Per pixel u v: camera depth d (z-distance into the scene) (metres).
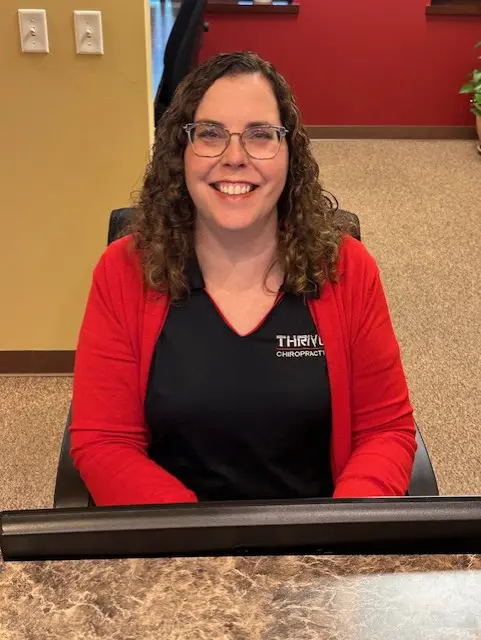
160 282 1.31
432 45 4.84
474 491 2.23
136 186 2.32
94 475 1.30
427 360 2.83
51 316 2.65
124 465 1.29
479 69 4.89
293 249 1.30
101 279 1.35
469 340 2.95
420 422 2.52
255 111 1.23
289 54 4.86
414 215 4.00
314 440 1.38
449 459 2.36
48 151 2.37
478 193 4.29
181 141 1.29
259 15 4.73
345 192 4.25
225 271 1.32
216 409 1.30
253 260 1.31
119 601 0.74
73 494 1.33
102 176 2.41
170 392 1.31
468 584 0.76
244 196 1.26
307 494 1.41
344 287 1.34
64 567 0.77
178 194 1.31
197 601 0.74
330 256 1.33
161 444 1.38
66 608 0.73
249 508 0.76
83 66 2.25
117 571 0.76
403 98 5.00
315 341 1.32
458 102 5.02
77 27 2.19
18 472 2.30
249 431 1.32
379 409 1.37
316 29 4.79
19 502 2.19
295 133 1.30
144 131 2.35
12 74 2.25
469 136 5.10
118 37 2.21
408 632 0.71
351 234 1.47
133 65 2.25
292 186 1.32
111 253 1.36
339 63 4.89
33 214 2.47
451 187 4.36
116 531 0.75
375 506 0.76
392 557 0.78
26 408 2.58
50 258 2.55
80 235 2.51
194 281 1.31
